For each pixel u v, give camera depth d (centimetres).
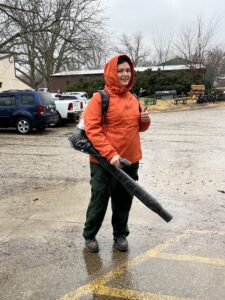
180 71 3766
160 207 317
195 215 481
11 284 321
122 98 338
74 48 2255
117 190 365
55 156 880
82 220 465
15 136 1252
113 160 317
